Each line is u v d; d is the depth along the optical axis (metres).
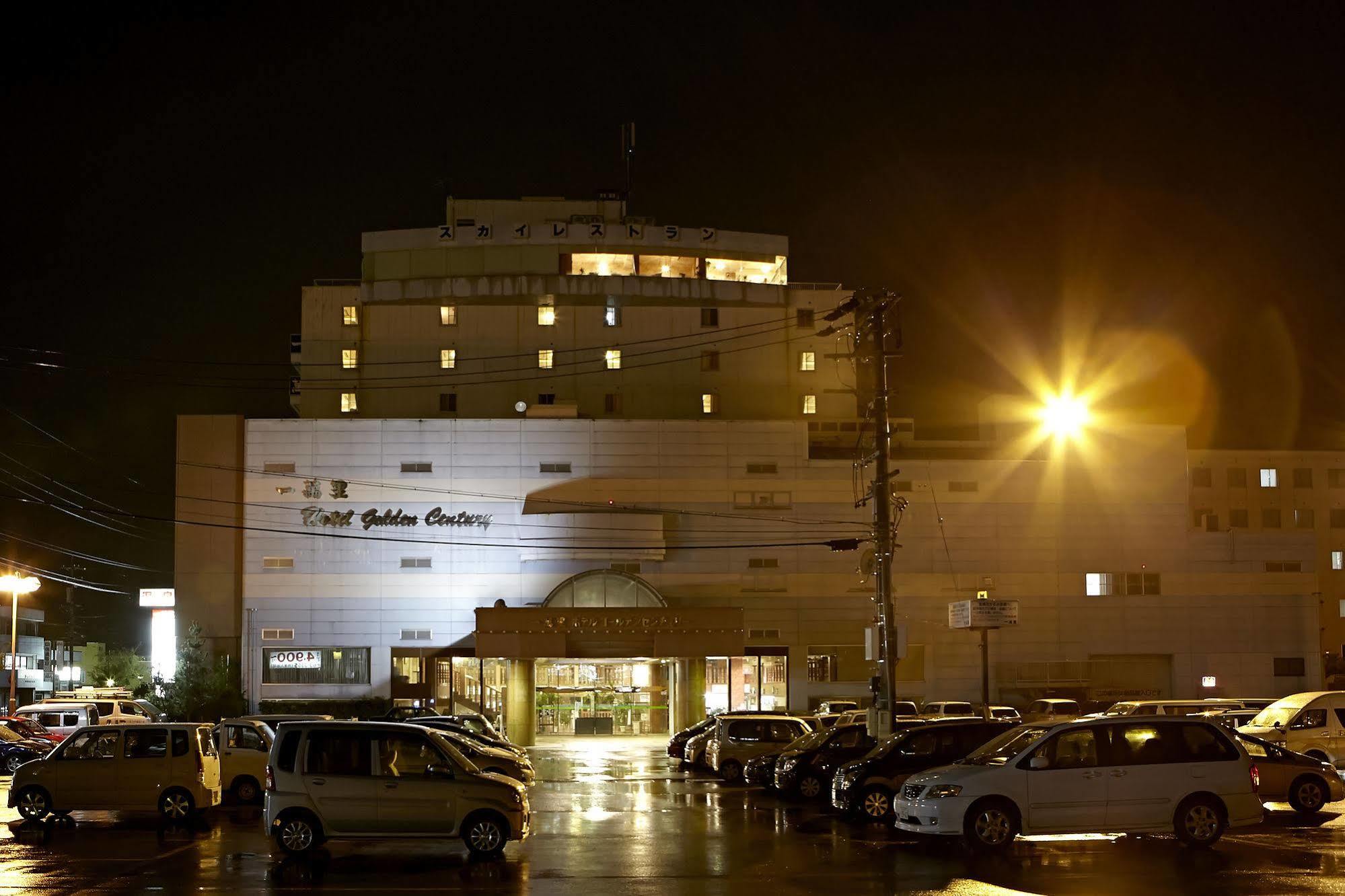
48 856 21.45
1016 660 71.19
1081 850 21.28
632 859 20.88
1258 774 22.09
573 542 69.94
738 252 85.00
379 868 19.92
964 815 20.88
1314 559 73.25
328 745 21.00
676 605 70.25
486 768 32.31
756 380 80.81
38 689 104.62
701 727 46.12
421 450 70.56
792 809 29.39
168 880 18.78
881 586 35.31
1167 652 71.88
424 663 69.44
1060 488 72.62
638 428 71.38
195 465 70.00
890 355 37.00
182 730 26.34
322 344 79.06
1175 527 72.88
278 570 69.56
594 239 82.94
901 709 50.09
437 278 80.12
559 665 68.00
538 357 79.62
